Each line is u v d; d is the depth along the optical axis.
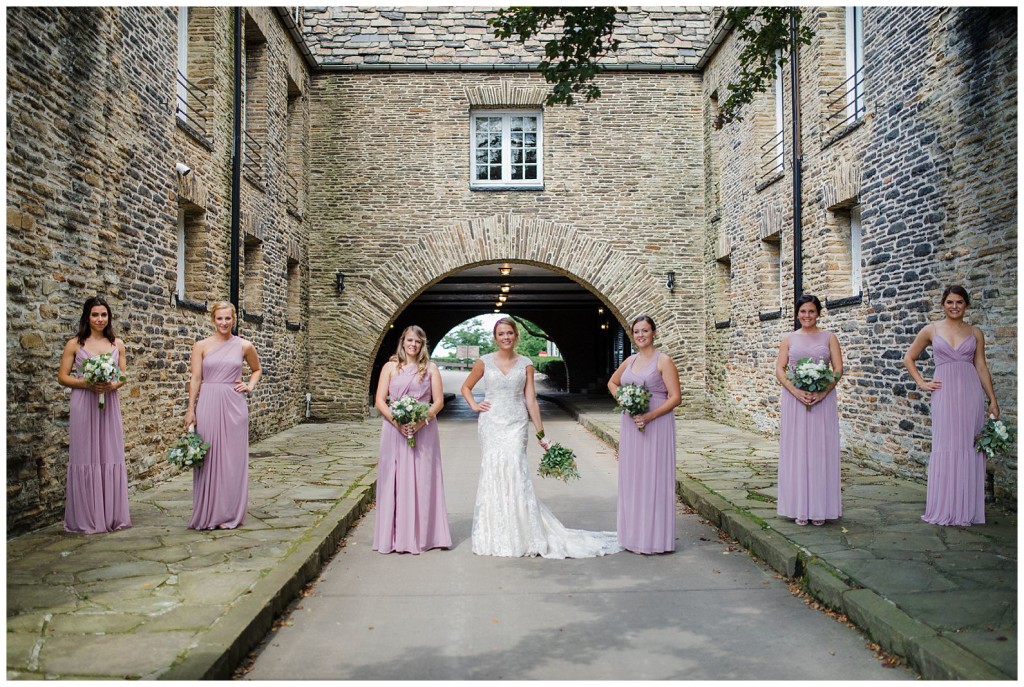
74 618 3.97
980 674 3.24
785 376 6.30
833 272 10.54
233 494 6.11
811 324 6.31
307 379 16.02
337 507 6.93
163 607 4.15
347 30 16.12
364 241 16.17
